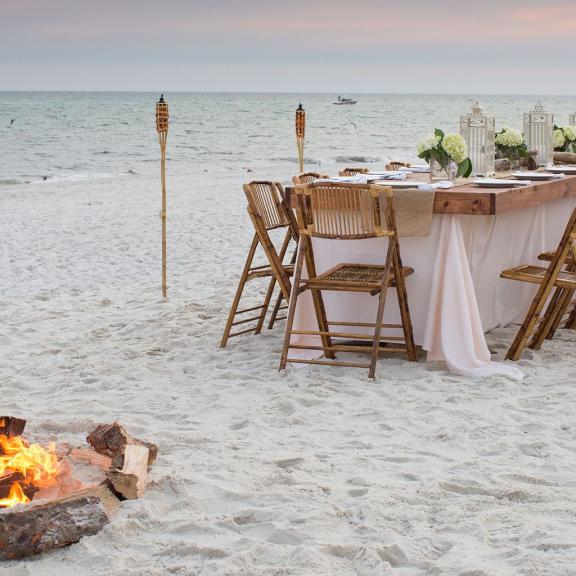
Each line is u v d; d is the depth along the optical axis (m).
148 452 3.29
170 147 37.72
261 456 3.54
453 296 4.76
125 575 2.57
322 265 5.29
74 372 4.91
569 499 3.09
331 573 2.59
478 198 4.60
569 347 5.25
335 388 4.47
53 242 10.77
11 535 2.69
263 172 24.59
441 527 2.87
